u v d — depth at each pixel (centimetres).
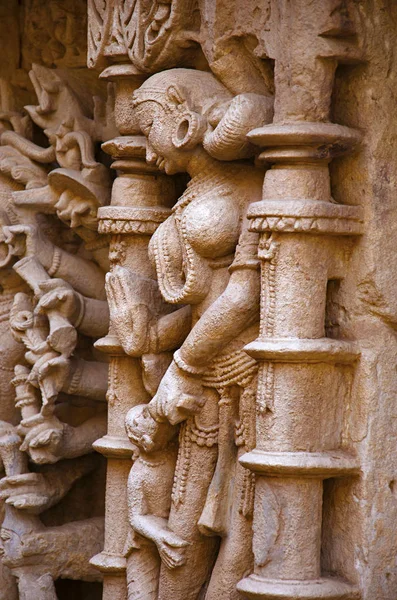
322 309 548
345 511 552
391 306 554
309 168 545
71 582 752
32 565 700
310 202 536
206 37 588
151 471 617
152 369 622
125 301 624
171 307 637
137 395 647
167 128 592
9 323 739
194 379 589
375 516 545
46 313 702
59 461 723
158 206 648
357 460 548
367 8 546
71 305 698
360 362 551
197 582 603
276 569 540
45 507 711
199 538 599
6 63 789
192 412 590
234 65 582
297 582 536
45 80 721
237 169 587
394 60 555
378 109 552
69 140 707
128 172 649
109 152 647
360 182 554
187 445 599
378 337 554
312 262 544
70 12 757
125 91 640
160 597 607
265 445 545
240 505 577
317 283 546
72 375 701
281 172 544
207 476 596
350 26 541
